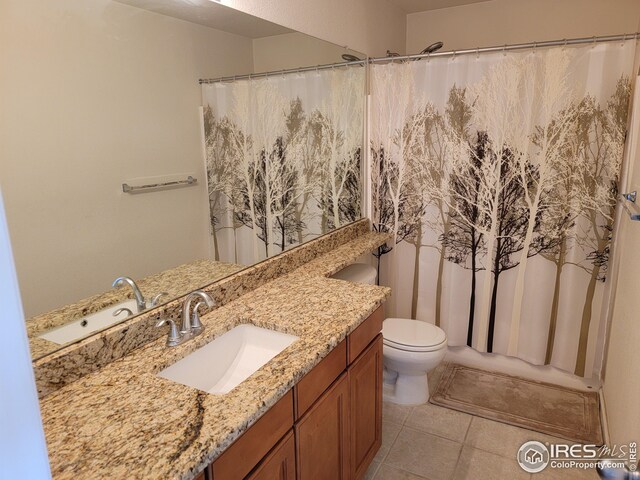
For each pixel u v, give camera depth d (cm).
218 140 175
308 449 136
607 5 278
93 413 105
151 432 98
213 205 176
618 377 196
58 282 121
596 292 237
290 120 217
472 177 251
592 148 221
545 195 236
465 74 240
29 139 112
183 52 156
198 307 152
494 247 255
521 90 229
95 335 128
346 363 158
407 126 264
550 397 250
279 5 200
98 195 131
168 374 131
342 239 261
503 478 192
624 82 209
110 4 129
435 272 277
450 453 209
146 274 147
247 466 108
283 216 217
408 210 277
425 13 330
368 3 276
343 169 260
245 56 184
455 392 257
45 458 52
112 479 84
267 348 156
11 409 48
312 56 225
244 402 108
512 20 305
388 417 236
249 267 193
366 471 195
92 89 126
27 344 50
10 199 110
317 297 179
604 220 226
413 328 245
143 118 143
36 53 112
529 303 255
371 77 270
